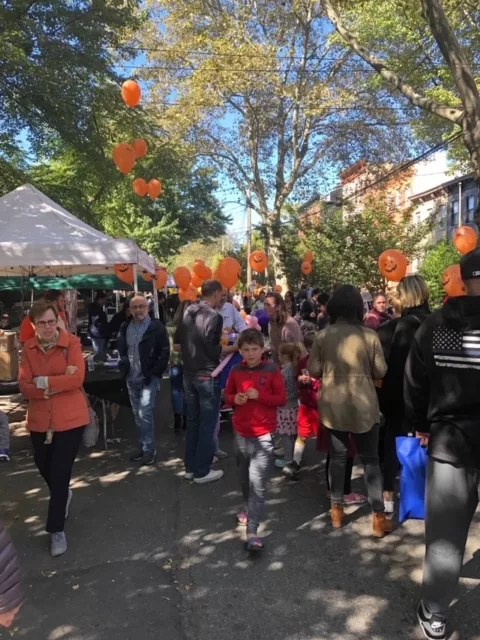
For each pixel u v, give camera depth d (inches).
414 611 117.5
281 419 202.7
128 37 717.9
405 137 1072.8
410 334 155.7
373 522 151.6
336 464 155.1
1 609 59.2
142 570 135.0
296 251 1067.9
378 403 154.6
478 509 165.8
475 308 99.9
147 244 1206.9
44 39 476.4
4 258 238.5
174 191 1403.8
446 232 1272.1
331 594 124.2
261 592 125.0
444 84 702.5
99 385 235.0
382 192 940.6
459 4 454.9
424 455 119.9
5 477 201.2
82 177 647.1
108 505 175.0
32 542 150.6
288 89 938.7
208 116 1062.4
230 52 848.9
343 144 1087.0
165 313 525.3
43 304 144.6
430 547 105.0
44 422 143.8
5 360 299.6
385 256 324.8
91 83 537.0
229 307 280.7
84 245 246.2
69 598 123.1
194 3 921.5
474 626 110.7
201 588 126.9
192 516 166.1
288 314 239.9
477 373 98.7
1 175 572.1
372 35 719.1
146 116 611.2
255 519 144.8
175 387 260.5
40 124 534.6
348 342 146.6
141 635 109.9
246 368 150.9
